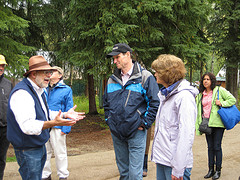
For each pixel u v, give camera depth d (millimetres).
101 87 14406
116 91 2973
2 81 3508
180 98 2092
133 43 8586
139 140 2873
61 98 3770
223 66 16797
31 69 2328
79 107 15508
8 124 2289
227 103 3936
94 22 8578
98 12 8438
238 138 7375
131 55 3094
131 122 2799
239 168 4656
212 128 4109
